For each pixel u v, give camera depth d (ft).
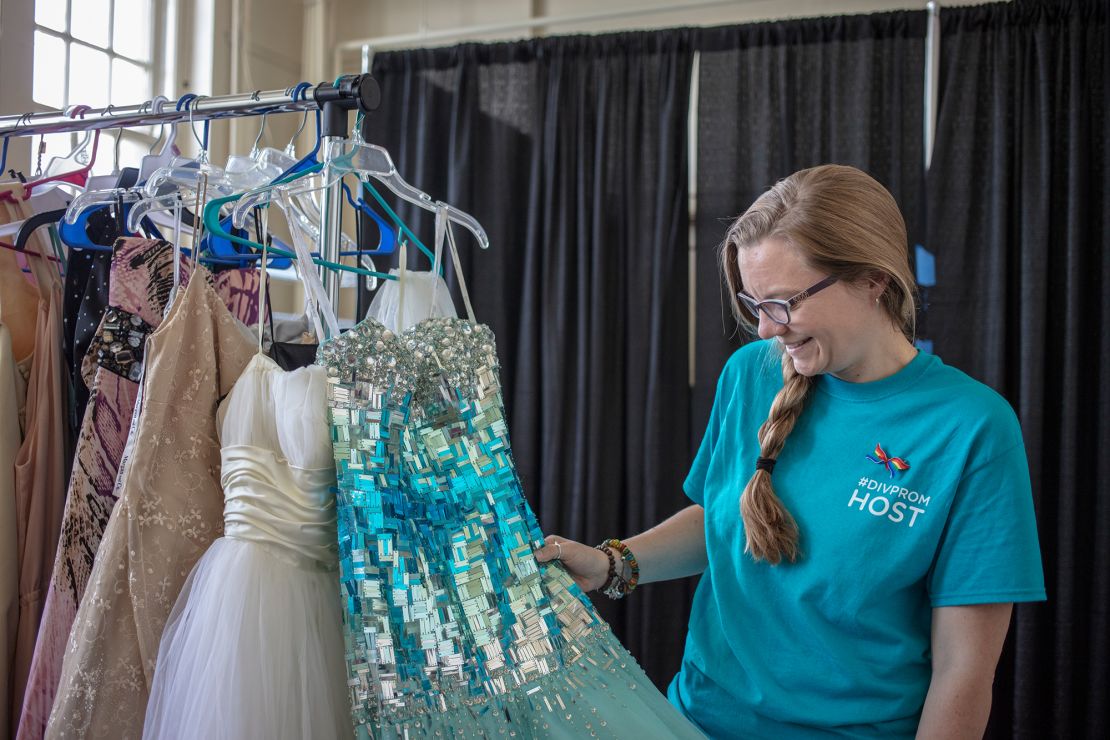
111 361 4.09
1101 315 8.63
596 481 9.75
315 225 5.41
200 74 9.76
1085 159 8.70
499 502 3.84
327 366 3.61
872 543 3.69
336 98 4.17
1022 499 3.51
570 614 3.90
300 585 3.51
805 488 3.94
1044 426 8.77
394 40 10.96
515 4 11.02
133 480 3.60
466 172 10.17
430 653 3.50
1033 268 8.68
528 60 10.25
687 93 9.77
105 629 3.56
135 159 9.12
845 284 3.59
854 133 9.27
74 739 3.49
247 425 3.55
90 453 4.02
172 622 3.51
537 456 10.08
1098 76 8.75
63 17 8.42
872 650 3.75
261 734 3.26
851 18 9.32
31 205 4.98
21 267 4.86
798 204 3.59
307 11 11.28
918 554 3.63
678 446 9.71
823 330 3.61
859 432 3.86
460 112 10.27
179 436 3.72
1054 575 8.64
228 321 3.90
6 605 4.30
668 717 3.85
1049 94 8.81
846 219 3.54
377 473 3.54
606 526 9.82
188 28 9.82
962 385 3.73
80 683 3.51
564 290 9.96
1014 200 8.95
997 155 8.87
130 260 4.17
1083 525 8.70
